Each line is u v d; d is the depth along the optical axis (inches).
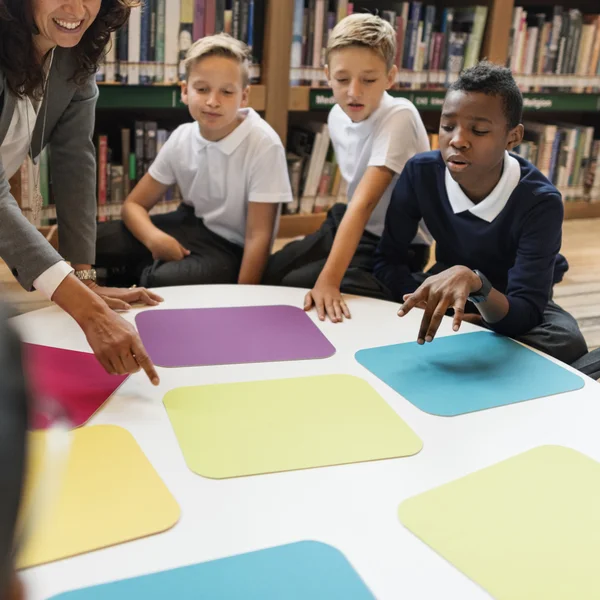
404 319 52.3
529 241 55.7
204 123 72.3
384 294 66.8
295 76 113.2
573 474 33.0
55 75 54.7
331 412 37.8
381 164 67.7
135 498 29.7
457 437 36.0
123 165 108.5
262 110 112.4
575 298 100.2
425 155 62.8
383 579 26.1
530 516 29.9
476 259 61.6
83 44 54.5
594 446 35.8
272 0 106.7
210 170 76.0
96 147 105.7
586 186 146.6
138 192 80.7
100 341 39.9
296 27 110.8
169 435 34.9
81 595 24.5
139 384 40.1
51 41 50.1
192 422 36.2
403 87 121.5
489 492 31.4
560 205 55.6
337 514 29.6
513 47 128.4
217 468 32.2
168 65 104.4
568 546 28.2
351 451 34.1
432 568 26.8
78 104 58.5
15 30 47.8
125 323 40.7
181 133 79.0
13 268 43.1
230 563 26.5
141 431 35.1
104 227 80.8
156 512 28.9
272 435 35.2
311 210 124.1
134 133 108.7
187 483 31.1
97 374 40.8
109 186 108.3
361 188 66.6
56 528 27.5
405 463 33.4
